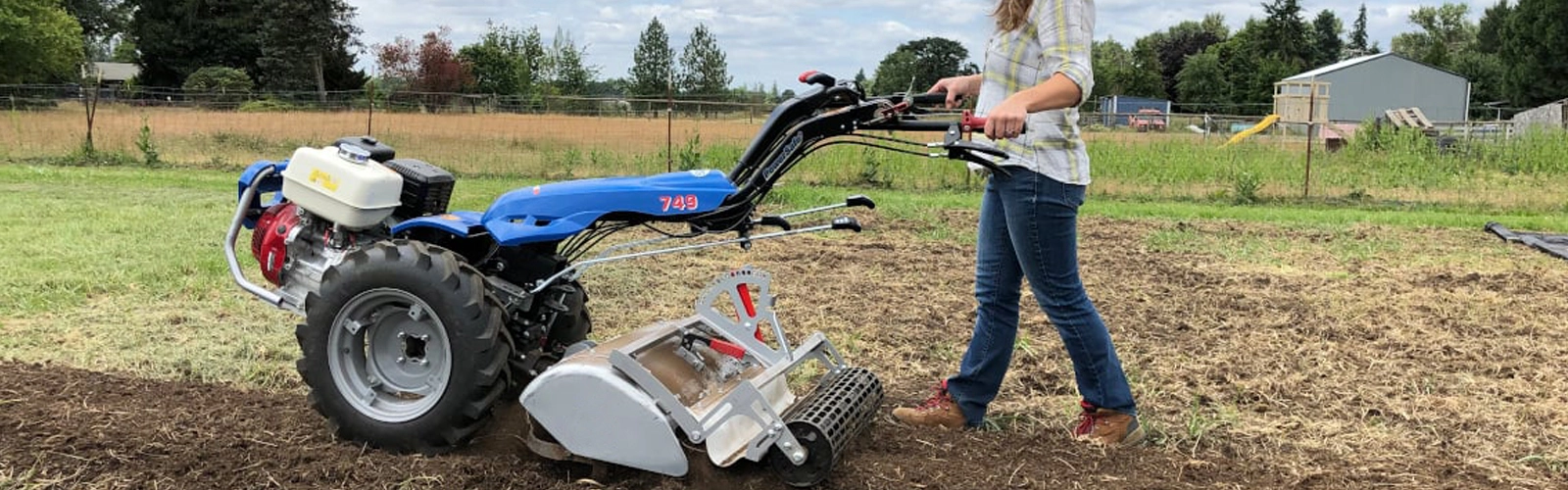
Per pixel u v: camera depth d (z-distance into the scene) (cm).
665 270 721
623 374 316
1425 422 414
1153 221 1065
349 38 6356
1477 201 1315
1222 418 414
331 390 351
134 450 347
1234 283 714
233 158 1719
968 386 386
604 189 343
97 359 472
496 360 333
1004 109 308
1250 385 460
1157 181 1431
